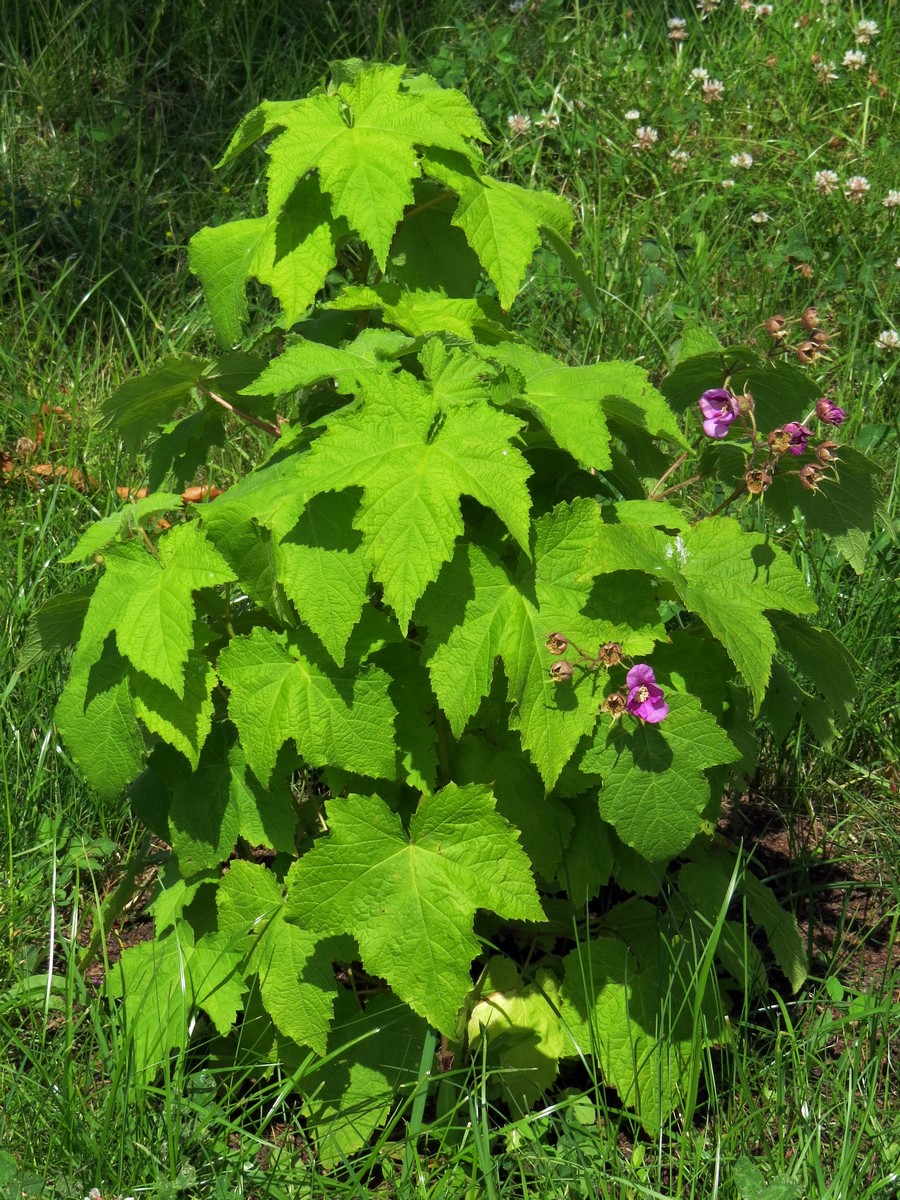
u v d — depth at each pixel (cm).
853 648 341
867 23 582
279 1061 243
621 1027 243
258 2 594
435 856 220
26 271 484
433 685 211
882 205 504
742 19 608
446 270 261
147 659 211
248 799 231
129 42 569
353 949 231
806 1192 225
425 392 213
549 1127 245
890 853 315
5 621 340
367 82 237
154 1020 239
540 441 230
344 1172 239
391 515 204
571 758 229
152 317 450
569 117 547
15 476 402
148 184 516
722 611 217
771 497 254
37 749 320
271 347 448
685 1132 233
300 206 235
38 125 547
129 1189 224
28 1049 248
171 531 221
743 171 528
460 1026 245
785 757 336
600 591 217
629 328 448
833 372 445
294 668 220
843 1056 249
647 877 253
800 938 266
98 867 304
